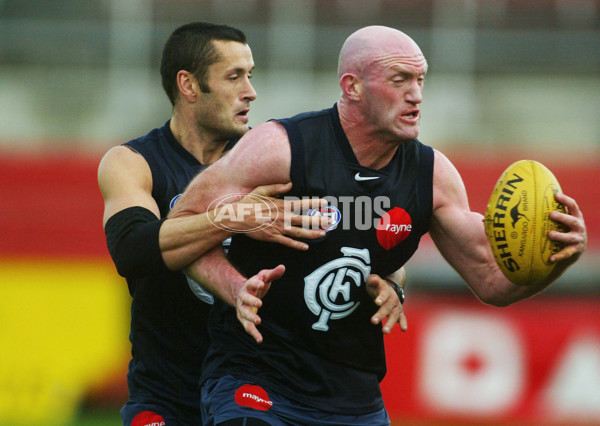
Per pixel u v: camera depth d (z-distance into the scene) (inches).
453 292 1111.6
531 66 1753.2
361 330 455.8
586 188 1208.8
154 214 474.3
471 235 450.9
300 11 1710.1
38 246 1138.7
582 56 1750.7
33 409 1090.1
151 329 511.2
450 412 1081.4
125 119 1700.3
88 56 1738.4
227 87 526.3
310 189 428.1
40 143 1635.1
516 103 1752.0
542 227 418.0
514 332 1088.2
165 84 539.5
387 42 417.7
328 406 447.2
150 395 511.5
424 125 1729.8
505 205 423.2
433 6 1740.9
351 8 1754.4
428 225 451.2
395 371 1090.7
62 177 1164.5
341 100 435.2
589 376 1078.4
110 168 503.2
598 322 1090.7
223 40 526.6
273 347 446.6
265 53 1702.8
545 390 1077.8
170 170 517.0
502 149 1673.2
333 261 434.9
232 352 455.2
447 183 450.6
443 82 1744.6
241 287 418.9
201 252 431.5
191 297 502.0
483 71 1756.9
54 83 1738.4
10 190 1160.2
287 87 1702.8
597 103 1744.6
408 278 1123.9
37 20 1744.6
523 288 453.4
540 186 422.6
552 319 1090.1
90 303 1119.0
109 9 1734.7
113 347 1112.2
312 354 448.1
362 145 430.9
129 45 1712.6
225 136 533.0
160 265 436.1
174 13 1722.4
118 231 456.1
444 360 1090.7
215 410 438.0
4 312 1116.5
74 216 1148.5
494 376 1082.7
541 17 1752.0
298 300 439.2
